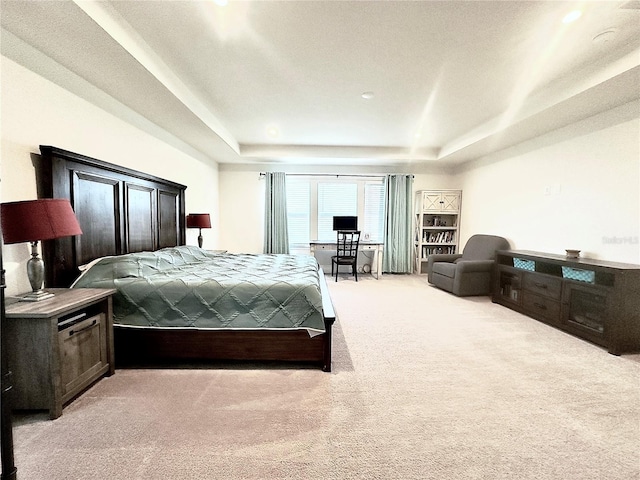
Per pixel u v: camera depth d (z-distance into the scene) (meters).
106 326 2.05
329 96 3.32
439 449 1.41
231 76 2.87
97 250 2.53
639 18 1.98
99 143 2.66
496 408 1.74
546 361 2.34
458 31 2.15
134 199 3.04
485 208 5.26
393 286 5.14
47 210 1.73
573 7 1.88
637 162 2.83
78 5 1.63
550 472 1.28
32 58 2.01
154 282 2.26
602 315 2.61
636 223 2.84
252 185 6.24
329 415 1.66
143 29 2.13
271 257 4.06
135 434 1.49
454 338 2.80
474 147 4.70
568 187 3.58
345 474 1.26
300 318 2.20
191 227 4.49
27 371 1.59
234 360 2.34
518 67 2.66
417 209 6.37
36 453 1.35
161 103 2.97
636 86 2.55
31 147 2.01
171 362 2.31
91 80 2.49
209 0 1.84
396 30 2.14
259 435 1.49
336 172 6.36
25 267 2.00
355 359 2.37
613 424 1.60
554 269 3.25
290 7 1.90
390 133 4.72
